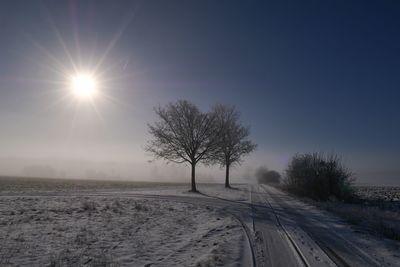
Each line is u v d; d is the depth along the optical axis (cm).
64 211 1608
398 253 969
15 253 833
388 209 2445
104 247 952
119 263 796
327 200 2941
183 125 3812
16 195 2500
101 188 4022
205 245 1025
